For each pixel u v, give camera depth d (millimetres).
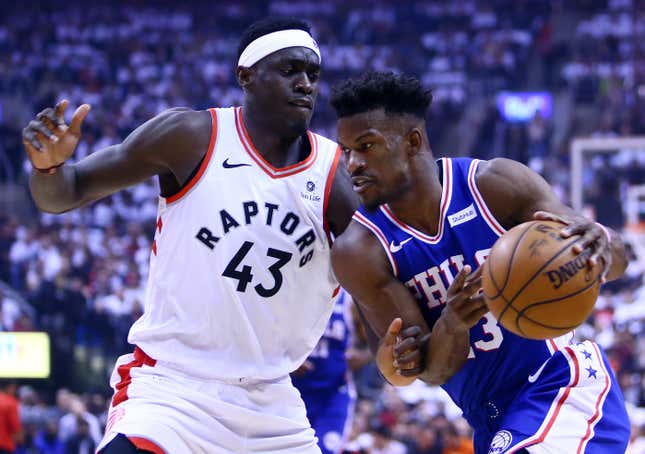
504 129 22828
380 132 3791
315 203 4160
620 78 24734
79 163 4094
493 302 3561
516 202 3871
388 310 3951
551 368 3953
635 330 12648
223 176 4090
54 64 26594
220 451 4133
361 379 12539
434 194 3898
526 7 28203
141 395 4121
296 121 4121
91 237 19219
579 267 3492
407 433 10531
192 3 29594
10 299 14523
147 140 4051
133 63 26766
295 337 4285
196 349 4133
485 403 4055
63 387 13273
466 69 26047
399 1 28906
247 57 4129
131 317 14102
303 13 29016
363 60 26312
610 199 15312
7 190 22047
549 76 26141
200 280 4070
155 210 20500
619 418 3924
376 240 3961
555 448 3775
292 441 4285
